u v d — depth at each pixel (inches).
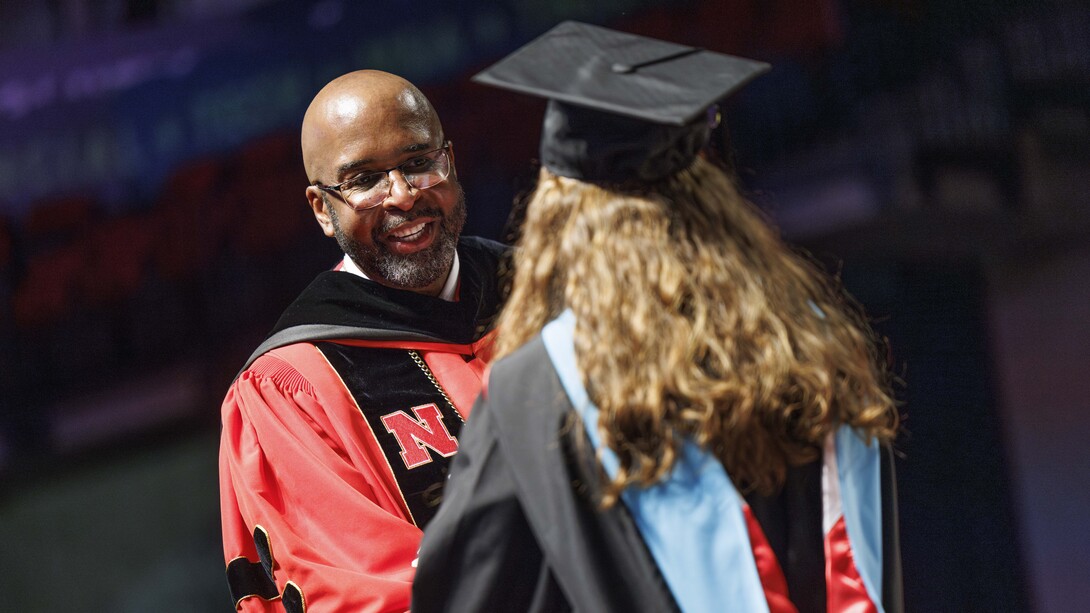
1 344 315.9
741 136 293.4
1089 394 262.2
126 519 311.7
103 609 306.2
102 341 318.3
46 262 320.2
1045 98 278.7
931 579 256.5
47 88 321.1
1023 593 252.4
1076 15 276.5
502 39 305.9
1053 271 274.1
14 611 304.8
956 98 281.1
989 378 267.6
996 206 278.2
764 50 293.6
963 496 260.7
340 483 90.7
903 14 282.5
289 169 317.1
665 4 299.1
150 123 320.5
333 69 315.9
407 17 311.4
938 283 276.5
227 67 319.3
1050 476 258.1
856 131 285.1
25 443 313.0
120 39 321.1
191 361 317.4
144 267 319.9
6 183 320.2
